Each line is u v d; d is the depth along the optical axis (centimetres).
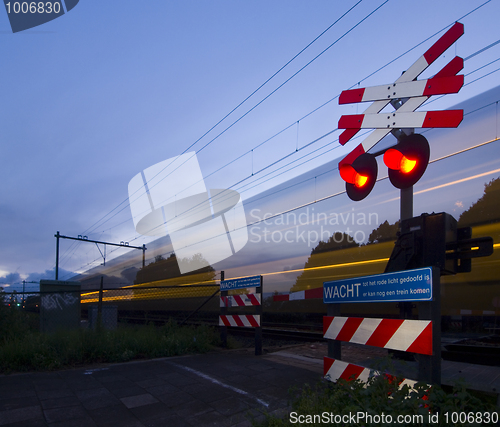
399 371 310
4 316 640
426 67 367
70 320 789
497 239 538
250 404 350
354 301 324
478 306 561
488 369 340
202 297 1173
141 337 631
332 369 345
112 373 474
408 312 395
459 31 342
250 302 656
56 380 437
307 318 1206
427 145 344
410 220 386
